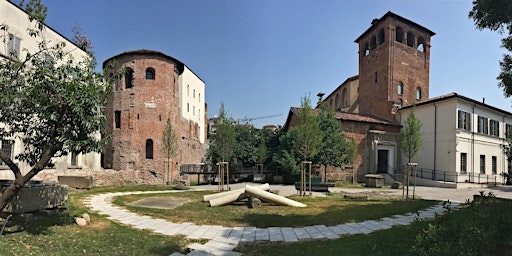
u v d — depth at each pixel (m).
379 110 36.12
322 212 11.58
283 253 6.73
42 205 8.99
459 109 27.33
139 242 7.51
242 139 37.91
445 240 4.06
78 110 6.50
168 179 27.05
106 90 7.98
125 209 12.11
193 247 7.25
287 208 12.63
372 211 11.55
